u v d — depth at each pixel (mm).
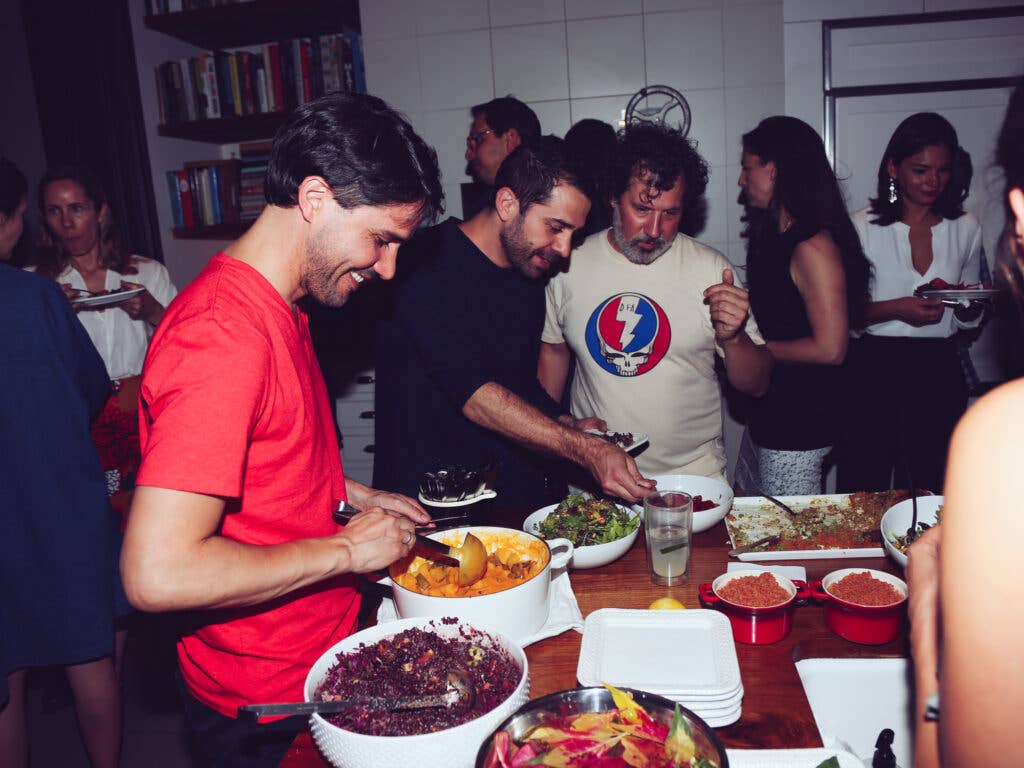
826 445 2449
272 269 1034
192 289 1001
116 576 1745
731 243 3740
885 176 2828
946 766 520
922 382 2764
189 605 882
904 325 2760
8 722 1688
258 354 939
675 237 2059
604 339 2055
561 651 1096
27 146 3943
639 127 1929
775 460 2451
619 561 1388
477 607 1058
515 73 3777
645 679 956
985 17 3453
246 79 3965
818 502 1592
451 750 785
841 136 3672
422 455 1933
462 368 1747
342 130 979
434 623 1021
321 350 3764
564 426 1627
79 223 2805
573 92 3746
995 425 497
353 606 1212
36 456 1580
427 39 3814
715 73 3633
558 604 1192
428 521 1307
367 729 836
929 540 733
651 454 2084
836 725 1051
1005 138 577
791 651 1064
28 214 3891
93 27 3771
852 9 3498
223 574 892
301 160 985
